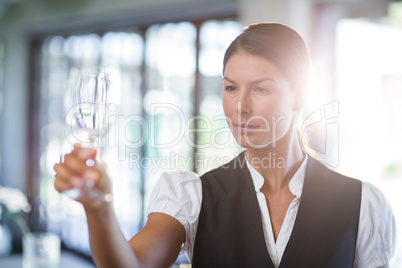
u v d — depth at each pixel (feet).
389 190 11.64
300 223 3.72
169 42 16.25
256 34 3.41
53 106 20.72
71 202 18.99
